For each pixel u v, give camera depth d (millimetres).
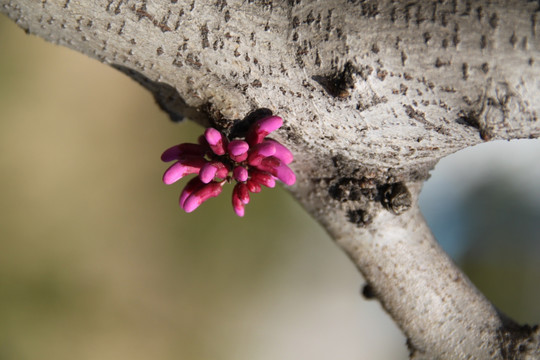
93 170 535
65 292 543
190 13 227
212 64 230
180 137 534
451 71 224
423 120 229
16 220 523
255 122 234
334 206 249
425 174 246
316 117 233
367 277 251
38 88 510
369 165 241
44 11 231
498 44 222
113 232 547
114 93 536
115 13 228
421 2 224
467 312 246
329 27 226
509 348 243
